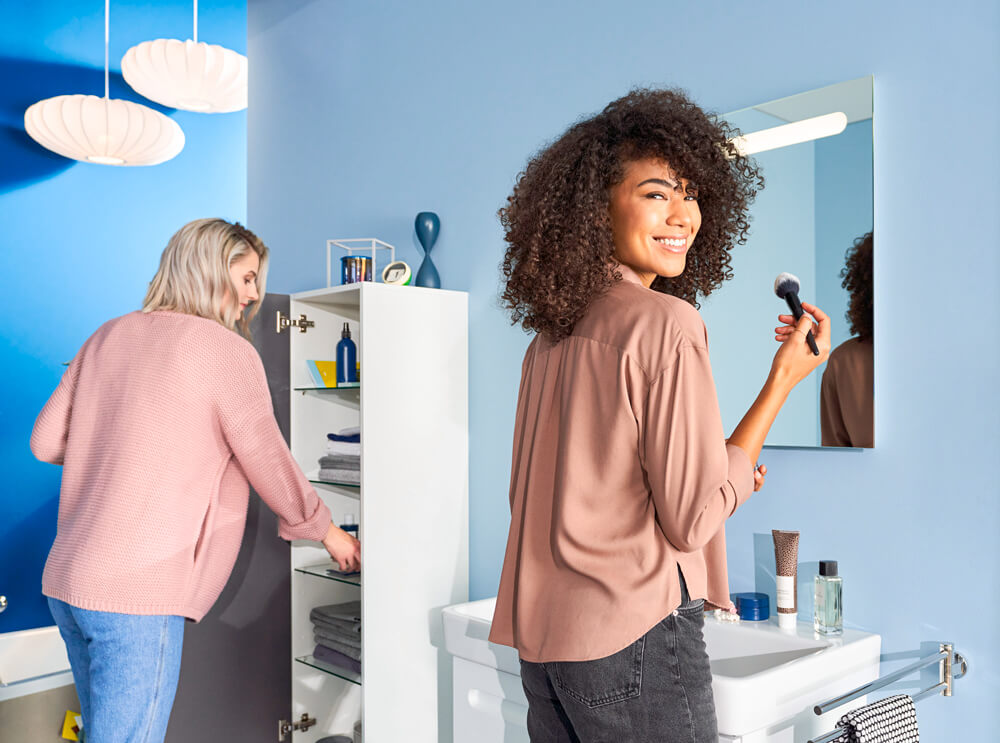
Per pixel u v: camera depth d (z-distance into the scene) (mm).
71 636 1602
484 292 2283
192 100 2916
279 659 2254
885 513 1501
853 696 1223
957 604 1406
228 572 1771
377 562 2055
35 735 2344
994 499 1363
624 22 1954
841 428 1550
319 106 2947
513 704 1595
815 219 1593
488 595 2234
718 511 908
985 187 1379
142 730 1549
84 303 3072
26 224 2947
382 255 2646
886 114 1504
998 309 1361
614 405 932
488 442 2248
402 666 2094
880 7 1513
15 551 2889
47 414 1733
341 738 2293
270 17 3234
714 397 917
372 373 2076
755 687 1202
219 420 1679
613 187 1029
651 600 913
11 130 2930
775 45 1671
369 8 2725
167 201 3279
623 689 909
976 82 1390
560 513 948
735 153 1205
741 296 1715
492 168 2273
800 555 1628
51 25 3045
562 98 2094
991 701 1364
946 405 1421
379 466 2080
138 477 1553
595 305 1004
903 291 1479
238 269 1797
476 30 2334
